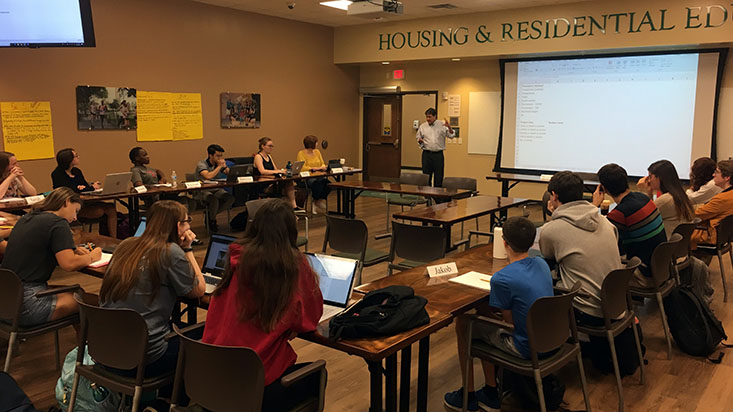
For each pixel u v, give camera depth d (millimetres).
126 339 2334
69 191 3176
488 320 2611
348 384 3295
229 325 2057
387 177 11797
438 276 3033
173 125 8773
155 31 8383
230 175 7074
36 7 5926
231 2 8875
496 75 10062
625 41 8109
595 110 9094
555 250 3104
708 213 4691
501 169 10156
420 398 2686
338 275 2551
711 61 8102
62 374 2723
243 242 2090
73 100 7605
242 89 9688
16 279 2812
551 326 2504
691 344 3684
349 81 11688
